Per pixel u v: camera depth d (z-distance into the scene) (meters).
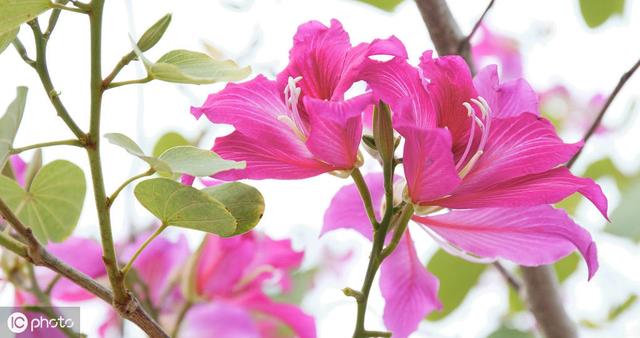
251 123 0.67
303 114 0.68
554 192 0.66
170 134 0.96
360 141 0.67
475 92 0.66
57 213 0.71
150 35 0.64
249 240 0.86
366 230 0.75
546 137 0.65
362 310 0.66
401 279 0.74
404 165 0.65
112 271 0.62
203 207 0.64
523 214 0.70
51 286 0.79
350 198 0.75
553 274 0.89
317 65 0.68
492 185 0.66
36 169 0.76
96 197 0.62
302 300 1.00
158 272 0.87
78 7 0.62
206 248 0.86
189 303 0.86
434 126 0.66
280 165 0.68
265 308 0.88
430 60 0.66
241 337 0.88
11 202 0.70
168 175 0.67
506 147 0.66
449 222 0.71
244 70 0.63
